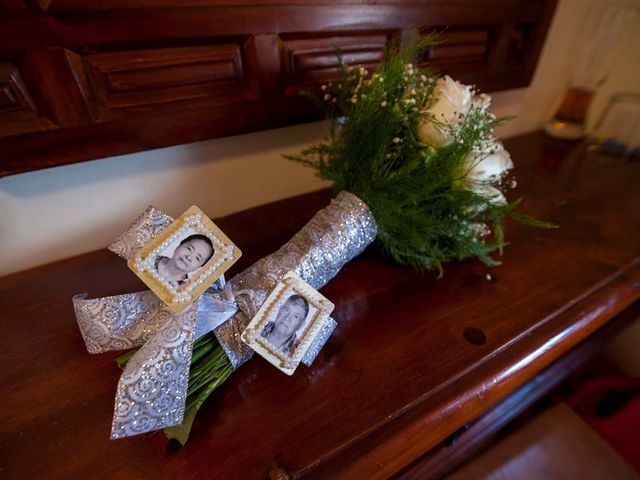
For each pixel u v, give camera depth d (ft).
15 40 0.77
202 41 0.96
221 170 1.29
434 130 0.85
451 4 1.30
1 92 0.81
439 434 0.74
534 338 0.89
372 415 0.71
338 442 0.66
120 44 0.87
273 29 1.04
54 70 0.83
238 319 0.74
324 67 1.18
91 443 0.65
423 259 1.03
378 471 0.67
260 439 0.67
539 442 1.23
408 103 0.87
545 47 1.88
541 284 1.05
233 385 0.76
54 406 0.71
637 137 1.81
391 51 1.03
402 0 1.19
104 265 1.10
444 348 0.85
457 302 0.98
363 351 0.84
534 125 2.19
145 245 0.66
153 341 0.64
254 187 1.40
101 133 0.95
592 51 1.97
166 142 1.04
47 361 0.80
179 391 0.63
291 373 0.73
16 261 1.08
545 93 2.08
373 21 1.17
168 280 0.65
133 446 0.65
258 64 1.06
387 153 0.93
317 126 1.42
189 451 0.65
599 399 1.82
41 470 0.61
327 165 1.09
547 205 1.43
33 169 0.91
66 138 0.91
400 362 0.81
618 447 1.61
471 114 0.86
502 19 1.48
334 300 0.97
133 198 1.17
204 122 1.07
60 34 0.81
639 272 1.11
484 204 0.93
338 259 0.88
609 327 1.45
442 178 0.86
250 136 1.28
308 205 1.38
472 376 0.79
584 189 1.55
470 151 0.86
